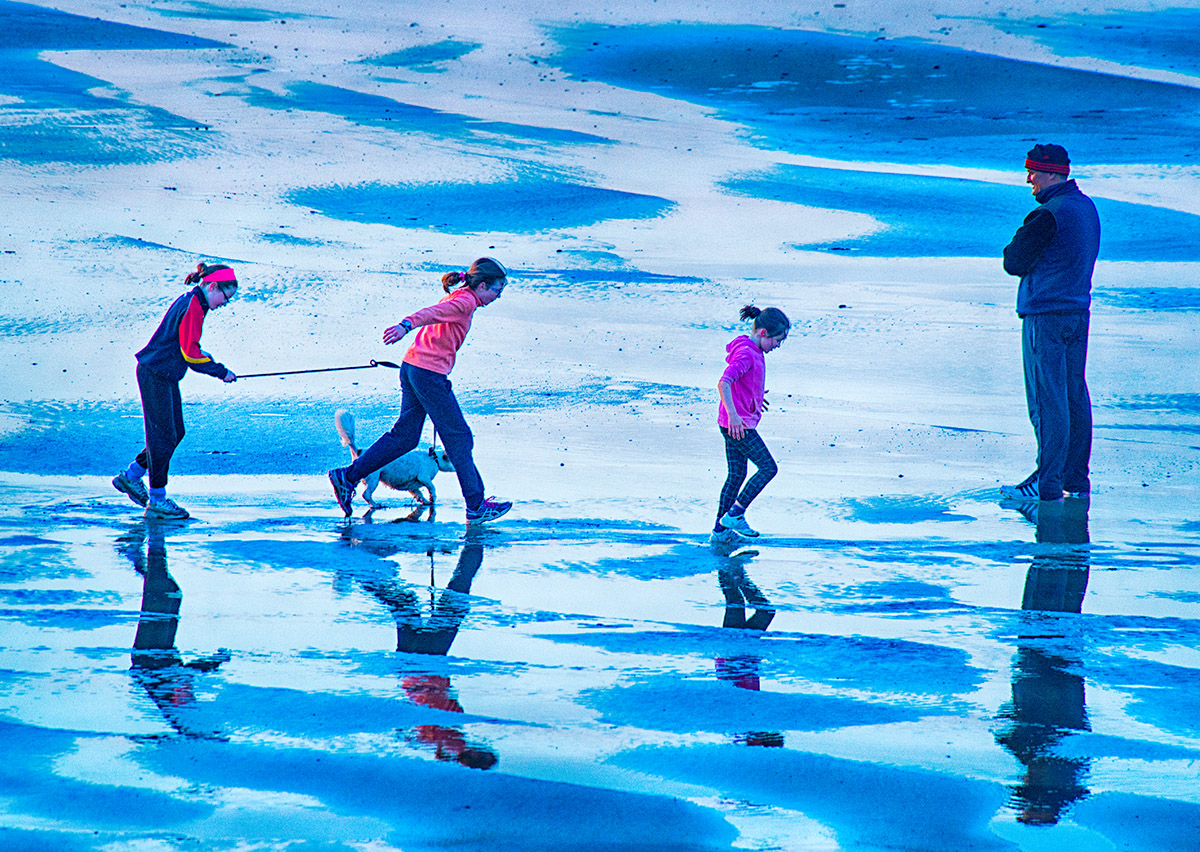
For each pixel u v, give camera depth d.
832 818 10.32
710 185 96.38
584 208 85.25
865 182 99.00
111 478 27.91
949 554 21.98
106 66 149.12
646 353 45.34
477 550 21.80
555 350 44.97
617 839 9.82
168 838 9.63
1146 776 11.41
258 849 9.47
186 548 21.28
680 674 14.56
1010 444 33.28
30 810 10.13
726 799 10.69
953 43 189.38
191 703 13.00
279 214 76.88
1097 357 46.59
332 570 19.94
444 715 12.80
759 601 18.48
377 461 25.00
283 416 34.25
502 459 30.70
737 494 23.92
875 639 16.36
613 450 31.86
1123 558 21.75
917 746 12.12
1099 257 71.62
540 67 169.12
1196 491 28.41
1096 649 15.98
